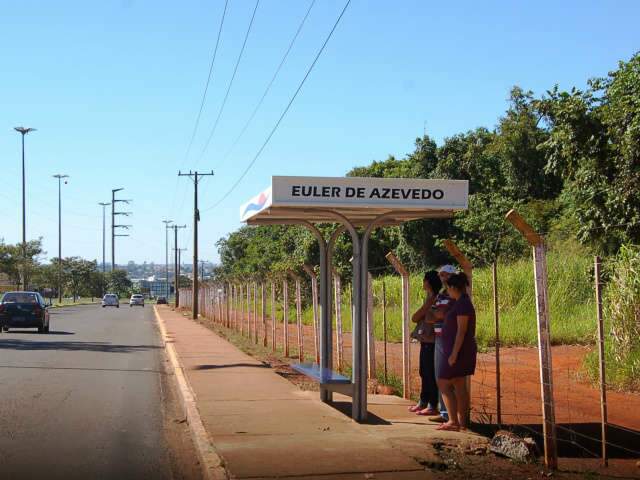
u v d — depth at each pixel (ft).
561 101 50.70
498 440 24.94
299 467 22.88
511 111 118.83
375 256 128.47
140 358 62.34
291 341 81.51
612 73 49.83
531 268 75.10
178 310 209.67
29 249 241.14
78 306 268.82
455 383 28.07
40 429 30.71
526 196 116.26
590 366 44.11
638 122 45.27
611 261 45.52
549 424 23.56
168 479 23.40
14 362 56.18
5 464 24.76
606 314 45.78
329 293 36.55
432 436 27.35
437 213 32.58
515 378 44.78
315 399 36.99
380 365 52.29
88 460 25.58
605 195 48.32
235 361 56.70
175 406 37.55
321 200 29.45
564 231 91.66
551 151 53.47
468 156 120.37
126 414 34.71
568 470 23.63
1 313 93.76
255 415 32.07
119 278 490.08
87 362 57.41
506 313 68.18
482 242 105.40
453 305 27.78
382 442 26.35
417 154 126.52
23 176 222.48
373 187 29.76
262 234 211.82
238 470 22.53
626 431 30.37
